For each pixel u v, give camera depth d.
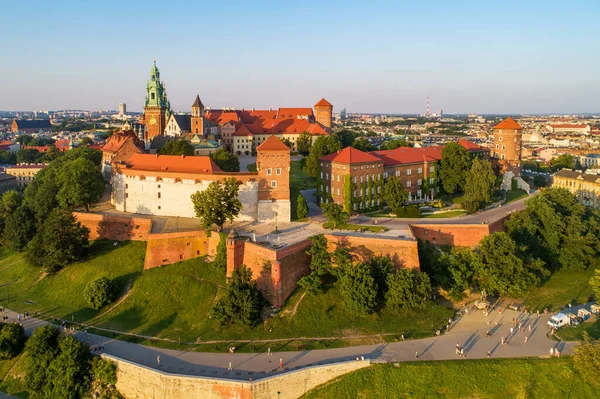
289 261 102.56
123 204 143.38
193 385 81.06
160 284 107.94
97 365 87.88
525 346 88.88
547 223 124.25
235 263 106.31
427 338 92.31
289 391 81.44
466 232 118.31
